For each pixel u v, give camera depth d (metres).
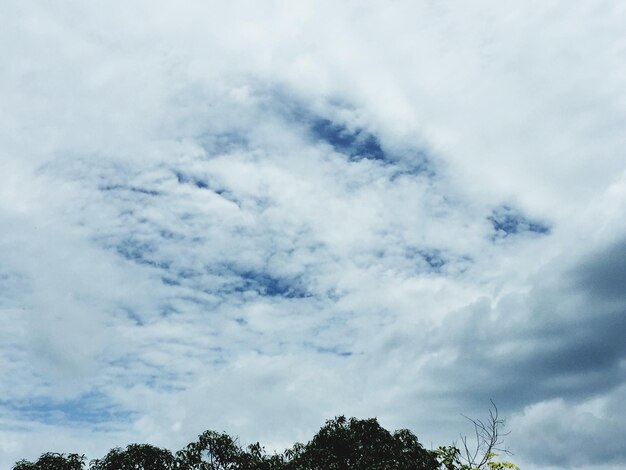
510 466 14.29
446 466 15.96
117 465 18.77
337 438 19.11
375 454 18.62
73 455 19.19
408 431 19.17
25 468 18.41
